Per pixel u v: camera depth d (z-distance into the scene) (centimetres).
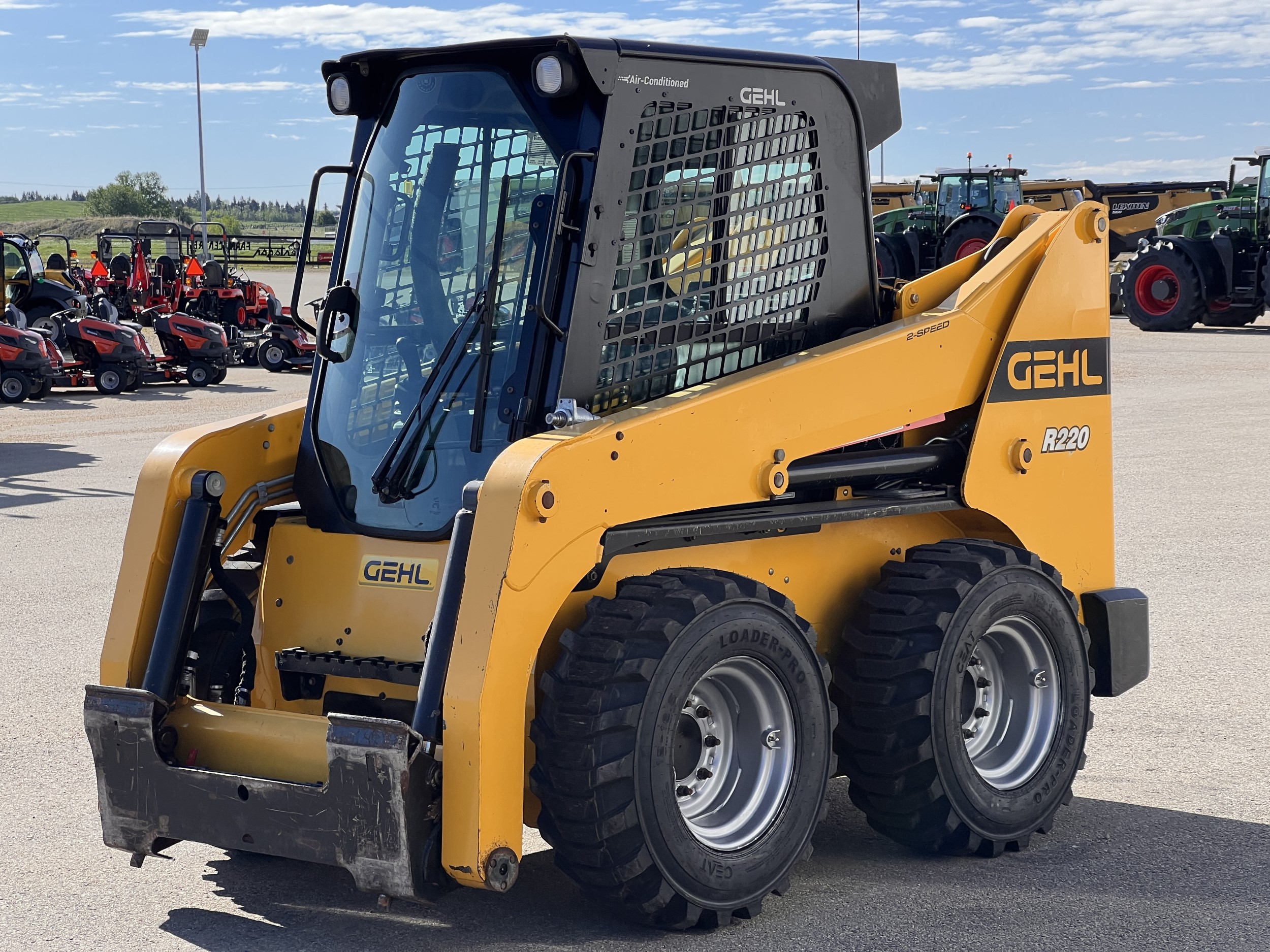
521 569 362
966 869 442
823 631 468
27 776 531
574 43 393
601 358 412
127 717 398
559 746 369
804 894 421
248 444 459
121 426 1744
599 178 402
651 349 424
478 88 426
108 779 405
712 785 407
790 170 457
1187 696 631
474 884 360
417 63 441
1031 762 469
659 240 422
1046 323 499
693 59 422
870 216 483
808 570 461
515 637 363
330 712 423
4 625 771
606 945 382
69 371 2145
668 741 376
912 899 416
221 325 2616
